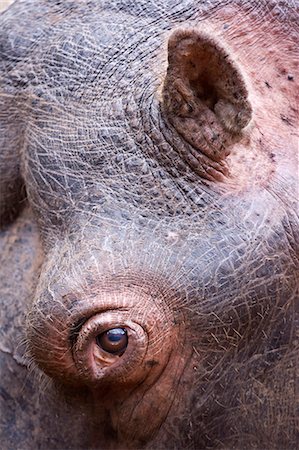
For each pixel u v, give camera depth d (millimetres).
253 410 1812
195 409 1821
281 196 1816
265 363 1806
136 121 1834
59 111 1896
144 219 1810
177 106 1790
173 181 1814
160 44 1896
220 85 1763
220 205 1806
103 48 1905
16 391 1902
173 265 1790
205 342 1801
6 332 1915
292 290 1799
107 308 1781
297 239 1801
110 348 1784
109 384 1823
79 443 1876
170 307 1791
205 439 1827
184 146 1807
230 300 1790
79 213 1844
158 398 1825
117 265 1791
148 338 1788
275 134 1864
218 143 1791
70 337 1789
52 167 1878
